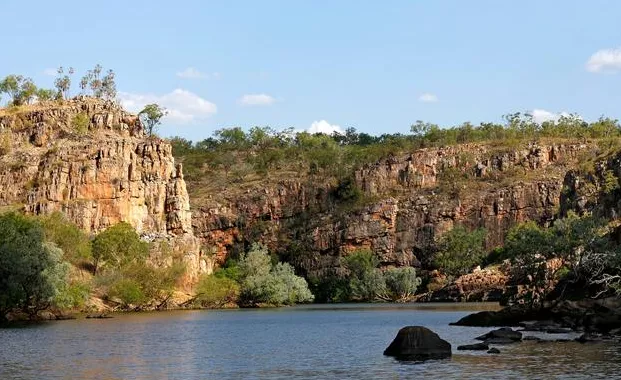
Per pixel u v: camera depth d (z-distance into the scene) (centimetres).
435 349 6256
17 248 11388
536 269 10356
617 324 7950
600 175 19912
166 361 6338
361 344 7712
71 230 16488
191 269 19125
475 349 6531
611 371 5234
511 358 5938
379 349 7106
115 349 7281
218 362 6247
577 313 8569
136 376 5469
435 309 15562
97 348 7369
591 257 9188
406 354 6269
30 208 19362
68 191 19862
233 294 19288
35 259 11412
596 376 5047
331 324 11175
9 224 12506
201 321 12038
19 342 7962
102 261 17000
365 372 5488
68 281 13962
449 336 8012
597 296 8812
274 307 19162
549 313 9131
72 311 14088
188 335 9019
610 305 8394
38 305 12088
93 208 19750
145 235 19475
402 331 6450
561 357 5941
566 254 9962
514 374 5184
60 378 5381
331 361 6206
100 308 15138
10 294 11156
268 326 10781
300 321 12075
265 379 5306
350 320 12175
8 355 6738
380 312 14962
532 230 10406
